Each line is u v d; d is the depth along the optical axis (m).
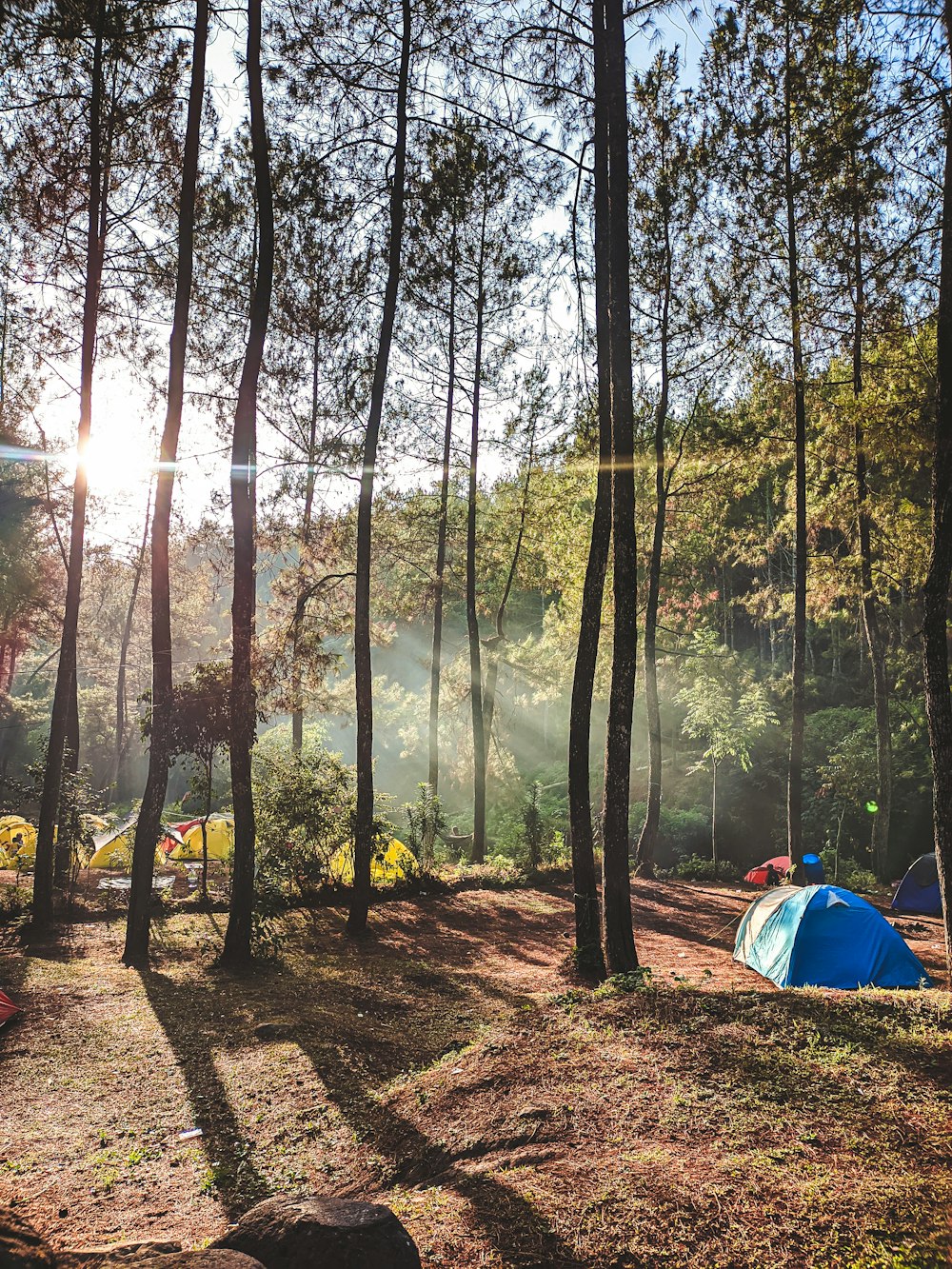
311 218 14.18
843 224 14.39
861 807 26.89
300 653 18.66
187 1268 3.43
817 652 39.28
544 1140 5.20
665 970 11.21
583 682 10.87
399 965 11.54
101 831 22.00
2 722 32.12
